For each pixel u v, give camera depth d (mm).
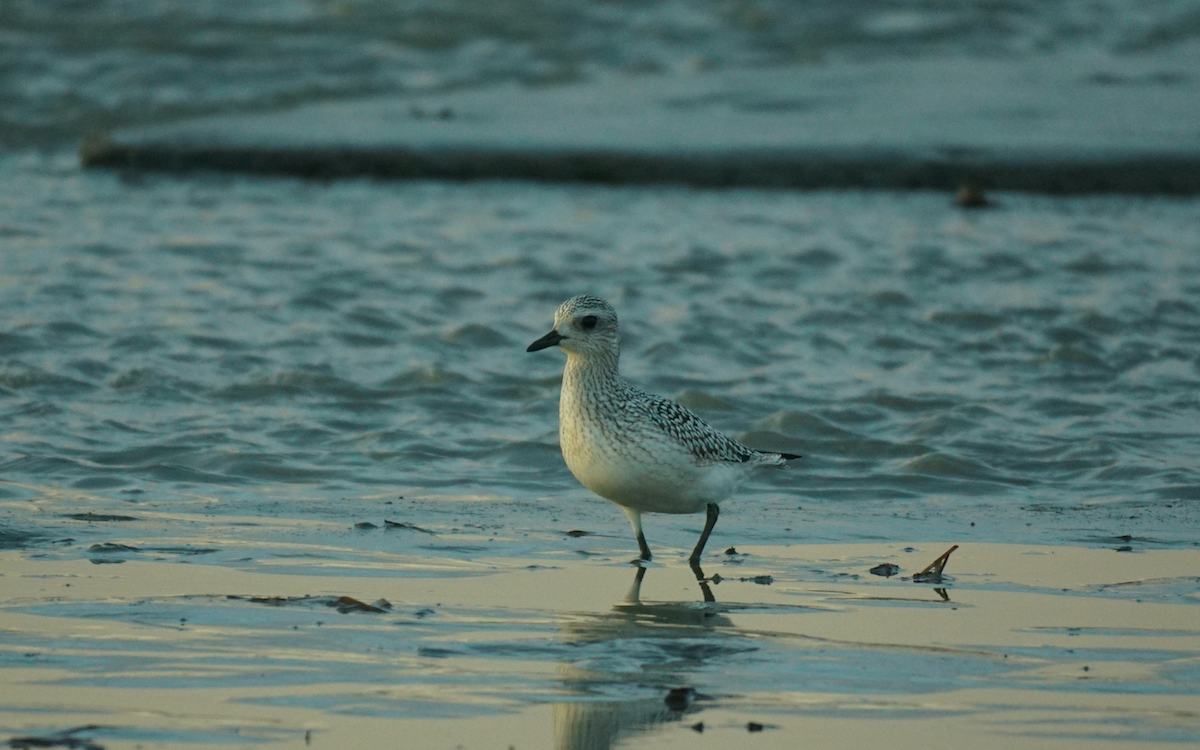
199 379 15289
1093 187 26203
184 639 8367
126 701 7418
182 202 24297
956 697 7746
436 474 12852
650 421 10531
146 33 35969
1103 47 39906
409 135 27578
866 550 10875
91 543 10414
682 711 7500
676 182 26344
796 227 23078
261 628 8602
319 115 29844
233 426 13883
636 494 10664
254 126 28422
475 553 10586
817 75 34000
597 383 10703
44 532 10664
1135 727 7355
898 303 18812
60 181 25922
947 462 13188
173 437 13508
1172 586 9883
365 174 26656
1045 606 9430
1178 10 44344
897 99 31281
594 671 8039
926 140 27500
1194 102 31062
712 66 35969
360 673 7914
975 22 41000
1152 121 29297
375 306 18219
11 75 32625
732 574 10219
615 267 20406
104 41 35250
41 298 17844
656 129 28281
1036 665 8258
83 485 12133
